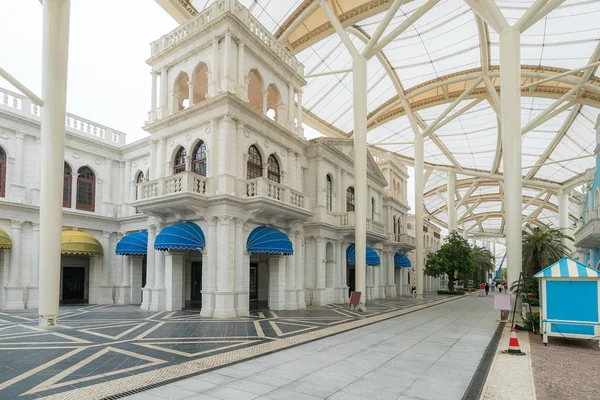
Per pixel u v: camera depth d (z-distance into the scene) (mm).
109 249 26250
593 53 33281
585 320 11398
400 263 39406
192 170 20141
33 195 22297
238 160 19078
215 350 10070
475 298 37281
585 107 41094
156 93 22422
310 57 37312
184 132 20500
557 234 30859
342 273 27734
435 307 25406
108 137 27156
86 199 25672
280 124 22750
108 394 6441
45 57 14266
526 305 16031
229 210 18078
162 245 17734
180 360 8914
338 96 43531
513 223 20172
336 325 15016
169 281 20172
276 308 21188
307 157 25984
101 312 19250
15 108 21906
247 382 7176
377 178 35344
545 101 43250
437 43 36250
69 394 6438
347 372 7949
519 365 8836
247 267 19094
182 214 19500
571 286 11695
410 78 42375
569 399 6500
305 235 25297
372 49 24750
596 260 24562
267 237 19422
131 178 27016
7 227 21078
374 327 14836
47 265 14000
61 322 15484
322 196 25672
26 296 21547
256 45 20859
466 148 57469
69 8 14750
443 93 44781
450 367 8492
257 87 24594
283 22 31047
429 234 66688
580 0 28906
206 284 18141
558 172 58375
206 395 6414
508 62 21062
